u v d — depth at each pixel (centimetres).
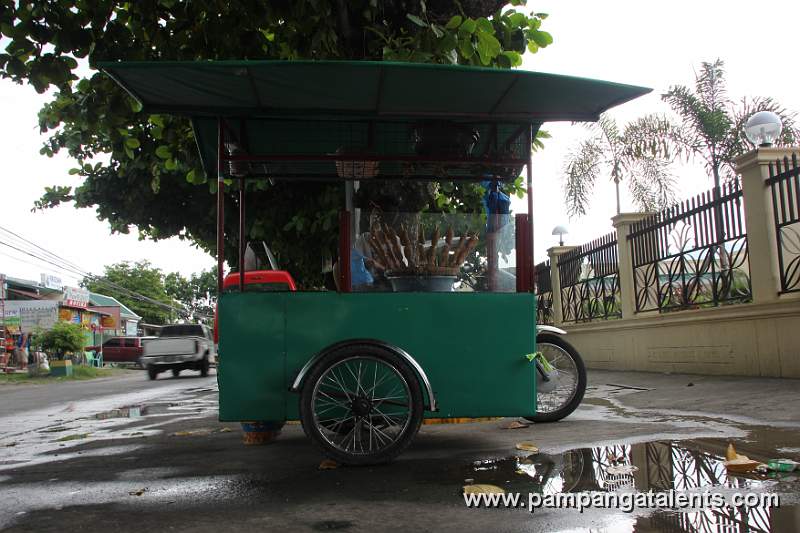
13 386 2139
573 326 1280
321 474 379
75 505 333
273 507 314
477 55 504
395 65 360
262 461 434
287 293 407
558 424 525
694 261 887
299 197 866
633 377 921
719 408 545
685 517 273
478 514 290
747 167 770
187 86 392
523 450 421
